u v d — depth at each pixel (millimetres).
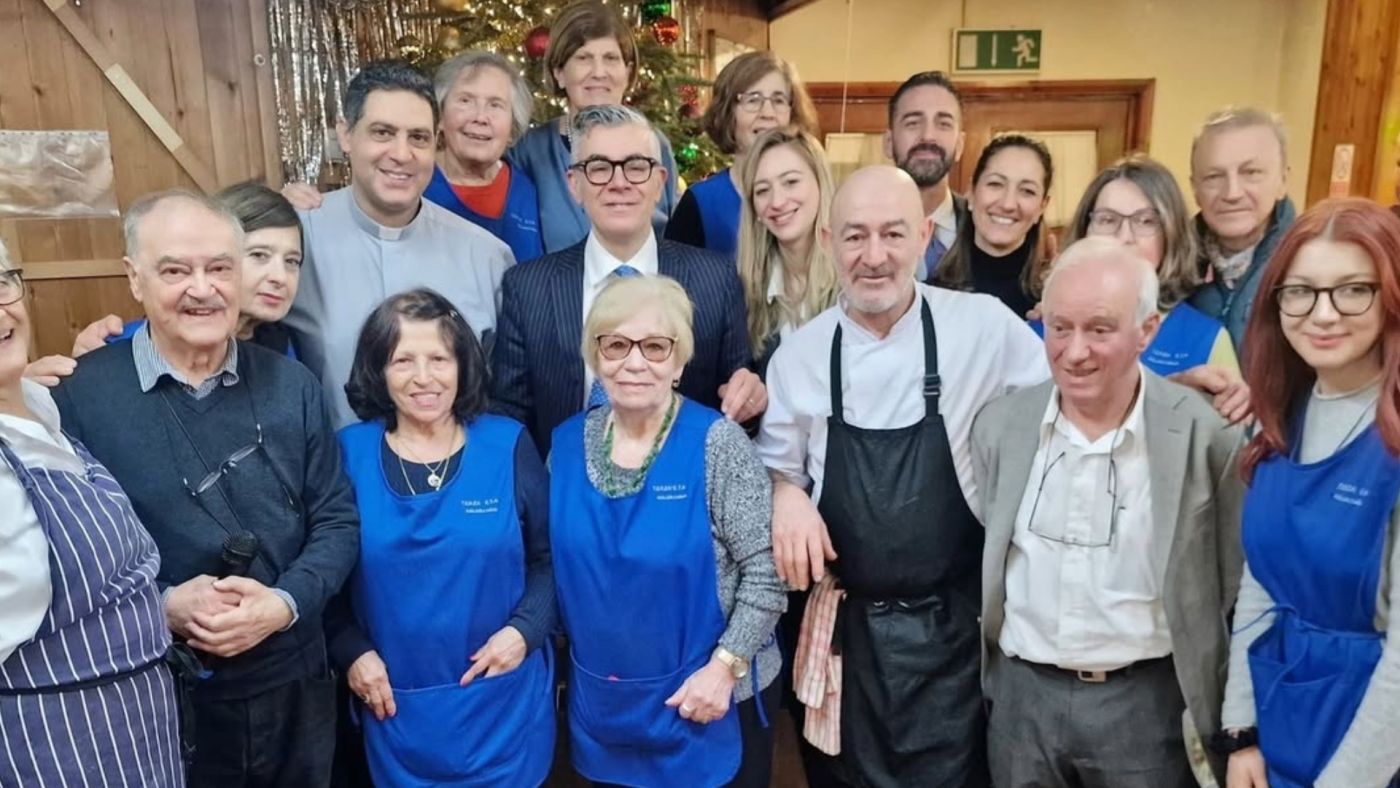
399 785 1630
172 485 1432
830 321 1826
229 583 1403
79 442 1371
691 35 4781
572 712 1712
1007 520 1623
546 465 1771
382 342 1623
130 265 1409
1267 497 1385
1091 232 1957
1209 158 1993
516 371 2000
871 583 1736
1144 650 1558
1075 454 1555
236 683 1488
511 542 1633
